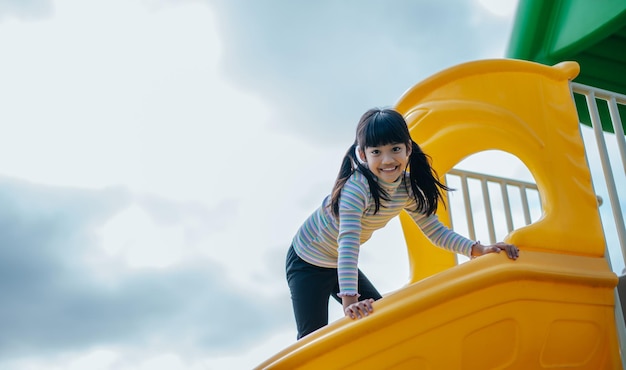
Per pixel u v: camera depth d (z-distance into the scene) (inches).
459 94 98.5
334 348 73.7
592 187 95.2
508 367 80.8
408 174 88.1
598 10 145.0
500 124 95.0
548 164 93.7
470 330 77.8
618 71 171.8
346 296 77.4
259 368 75.0
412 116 99.5
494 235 133.3
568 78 101.3
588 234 90.7
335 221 87.0
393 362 74.5
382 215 85.5
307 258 90.2
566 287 85.0
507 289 80.2
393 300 75.5
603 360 88.2
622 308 91.4
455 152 105.7
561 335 84.3
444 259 110.9
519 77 98.7
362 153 83.9
